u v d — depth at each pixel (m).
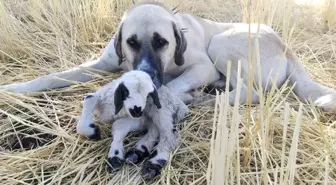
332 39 1.66
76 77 1.34
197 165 1.04
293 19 1.81
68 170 1.02
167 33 1.21
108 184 0.98
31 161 1.05
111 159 1.01
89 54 1.54
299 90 1.32
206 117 1.20
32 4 1.70
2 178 0.99
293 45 1.60
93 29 1.66
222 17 1.87
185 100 1.26
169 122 1.06
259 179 0.98
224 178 0.87
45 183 1.00
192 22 1.41
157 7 1.26
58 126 1.14
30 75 1.40
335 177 1.01
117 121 1.07
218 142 0.83
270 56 1.34
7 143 1.13
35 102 1.23
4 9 1.58
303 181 1.00
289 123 1.14
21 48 1.50
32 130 1.16
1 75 1.38
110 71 1.40
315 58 1.52
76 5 1.73
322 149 1.08
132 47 1.21
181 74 1.34
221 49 1.37
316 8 1.91
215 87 1.38
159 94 1.08
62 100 1.28
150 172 0.99
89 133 1.07
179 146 1.07
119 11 1.80
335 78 1.44
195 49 1.36
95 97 1.08
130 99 0.97
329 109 1.22
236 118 0.87
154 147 1.05
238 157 0.88
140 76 0.99
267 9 1.74
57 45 1.54
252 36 1.36
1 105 1.24
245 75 1.33
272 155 1.05
